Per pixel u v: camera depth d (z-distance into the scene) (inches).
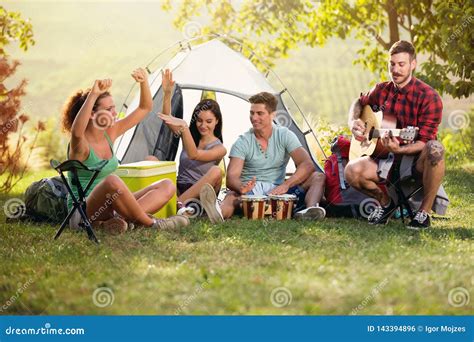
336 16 522.3
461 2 382.6
